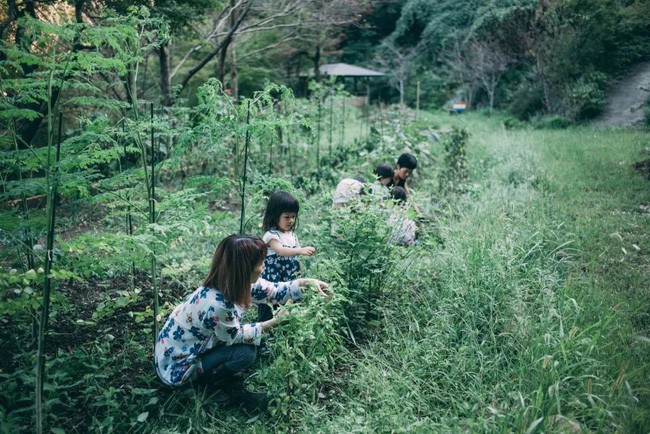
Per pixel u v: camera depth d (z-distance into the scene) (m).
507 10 18.59
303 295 3.19
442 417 2.73
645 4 15.39
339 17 15.04
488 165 8.48
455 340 3.42
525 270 4.01
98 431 2.64
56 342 3.47
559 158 9.12
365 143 9.26
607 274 4.38
